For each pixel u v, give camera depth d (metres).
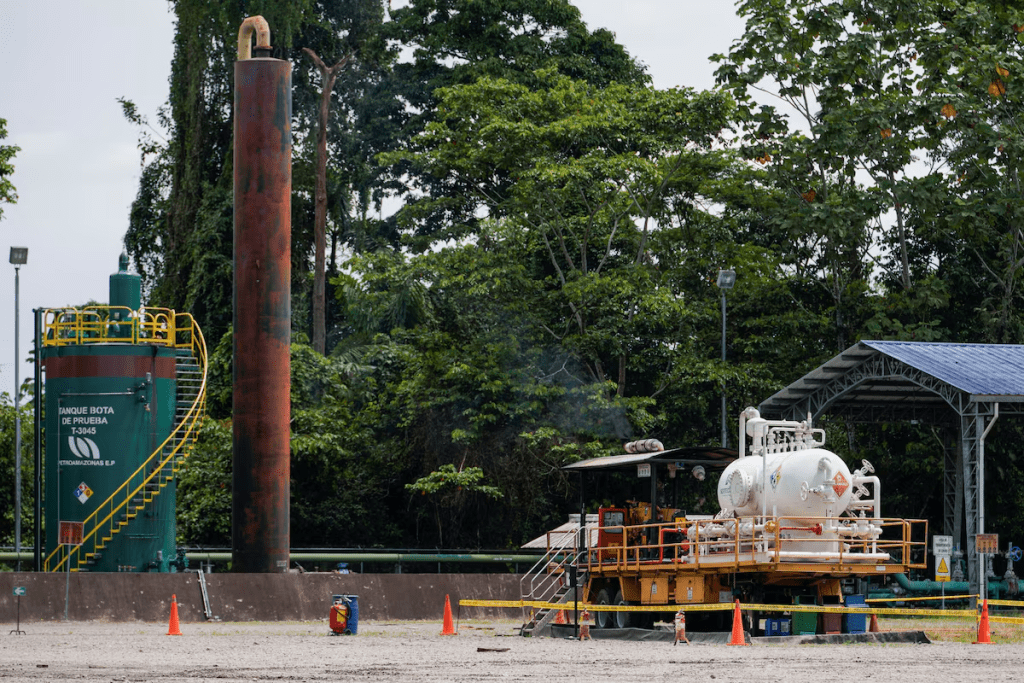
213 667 20.33
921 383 45.97
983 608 28.16
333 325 79.19
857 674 19.09
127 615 35.75
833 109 55.03
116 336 43.81
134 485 41.75
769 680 17.92
